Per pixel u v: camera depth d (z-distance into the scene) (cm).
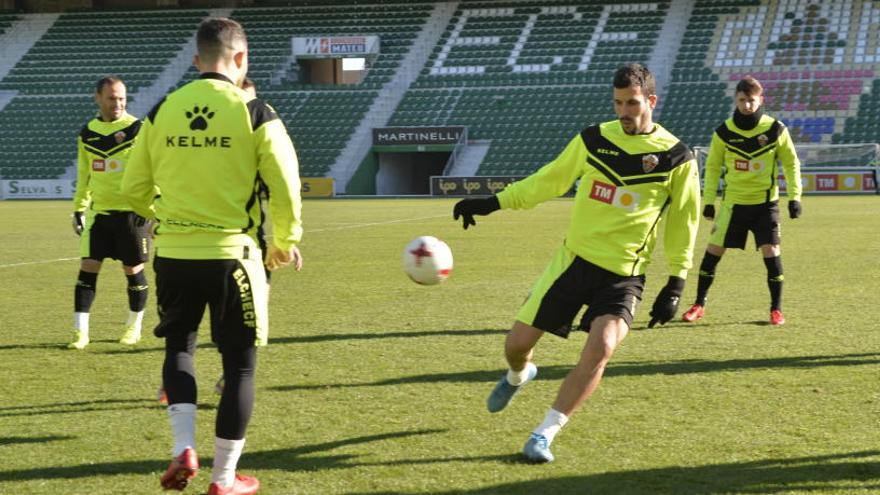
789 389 558
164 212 391
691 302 937
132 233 718
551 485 398
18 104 4041
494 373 614
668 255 452
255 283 392
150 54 4216
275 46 4197
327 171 3669
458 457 438
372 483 404
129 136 713
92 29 4375
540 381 590
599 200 444
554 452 443
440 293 1011
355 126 3794
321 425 493
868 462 422
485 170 3566
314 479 410
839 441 453
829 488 390
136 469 426
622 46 3866
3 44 4347
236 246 387
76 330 719
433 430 482
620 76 433
